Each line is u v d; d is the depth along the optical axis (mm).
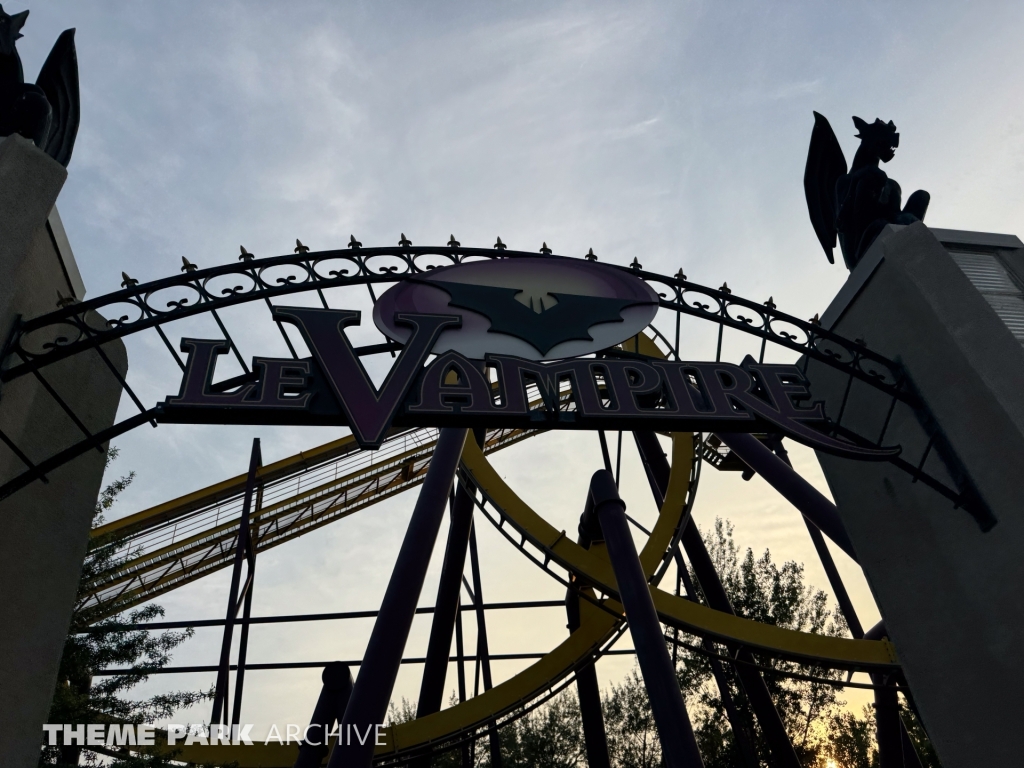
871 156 10398
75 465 7316
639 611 12258
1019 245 9711
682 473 17156
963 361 8156
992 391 7727
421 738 15586
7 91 7285
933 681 8359
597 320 8477
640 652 11844
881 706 17250
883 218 10008
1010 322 8695
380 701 11359
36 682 6254
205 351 6977
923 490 8633
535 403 19031
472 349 8086
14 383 6453
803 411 8195
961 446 8141
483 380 7367
